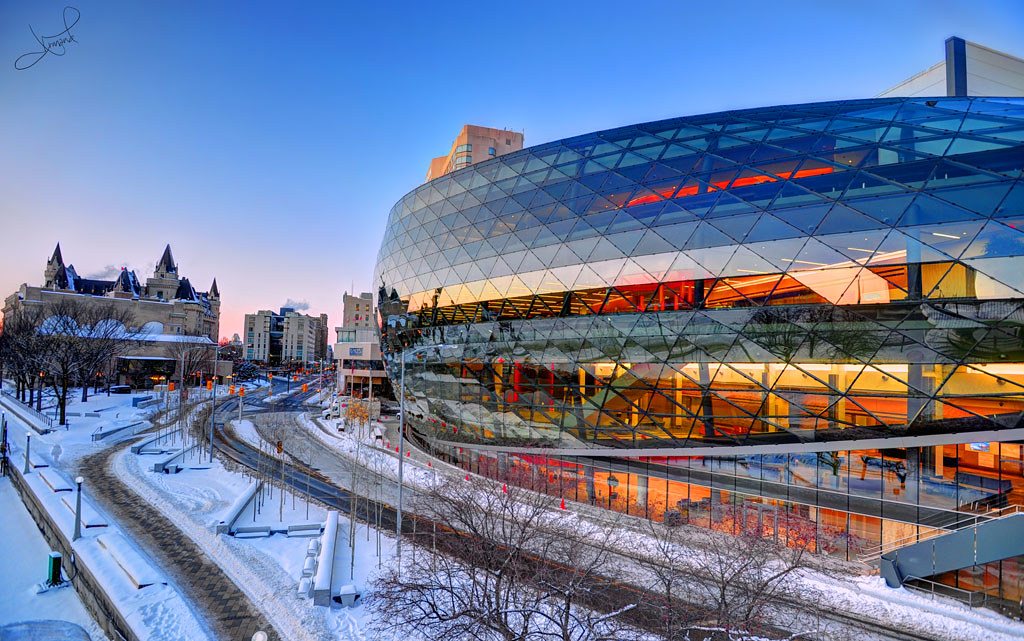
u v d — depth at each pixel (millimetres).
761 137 31172
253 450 54250
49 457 47781
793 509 28359
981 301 22594
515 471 39594
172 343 122625
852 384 25672
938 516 24656
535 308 34812
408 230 47969
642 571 24047
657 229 30656
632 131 37250
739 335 27859
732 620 16578
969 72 40125
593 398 33250
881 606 22422
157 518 31547
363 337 117375
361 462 48031
